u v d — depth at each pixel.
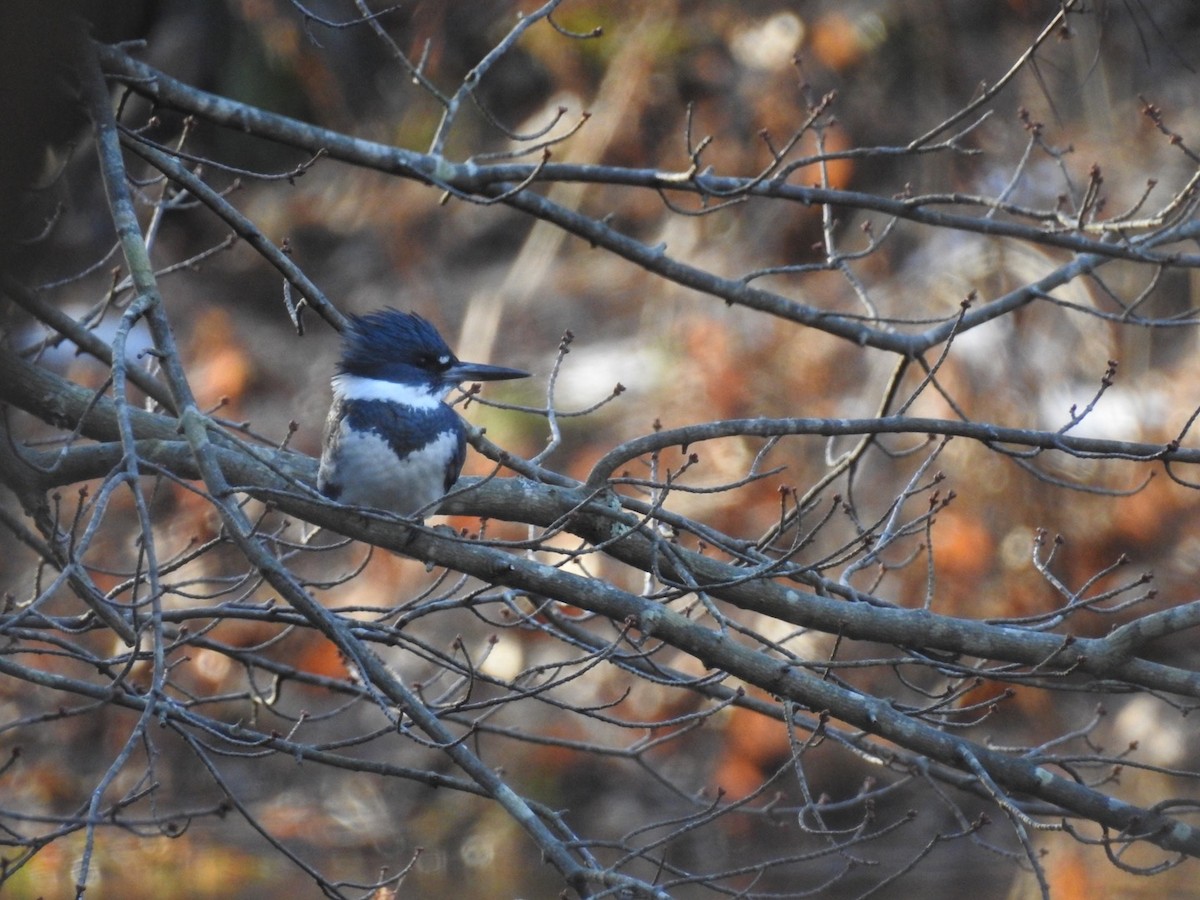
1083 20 16.12
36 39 4.16
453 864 13.95
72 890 13.30
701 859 13.40
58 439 7.55
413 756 14.79
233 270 20.95
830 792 13.68
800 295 17.03
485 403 6.78
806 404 15.91
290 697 15.23
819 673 9.05
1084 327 15.53
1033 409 15.00
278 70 20.48
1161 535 14.27
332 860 13.98
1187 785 13.27
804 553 14.48
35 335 13.64
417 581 15.36
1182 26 16.78
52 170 9.14
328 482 6.83
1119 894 11.70
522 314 18.84
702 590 5.98
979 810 13.24
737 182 7.79
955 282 16.12
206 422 5.23
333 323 7.06
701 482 15.30
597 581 6.21
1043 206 16.30
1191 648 14.12
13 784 14.30
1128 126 16.62
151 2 20.84
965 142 17.09
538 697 6.29
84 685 6.20
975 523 14.38
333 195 20.77
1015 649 6.50
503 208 20.50
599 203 18.84
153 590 4.69
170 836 6.48
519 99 19.98
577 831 13.94
